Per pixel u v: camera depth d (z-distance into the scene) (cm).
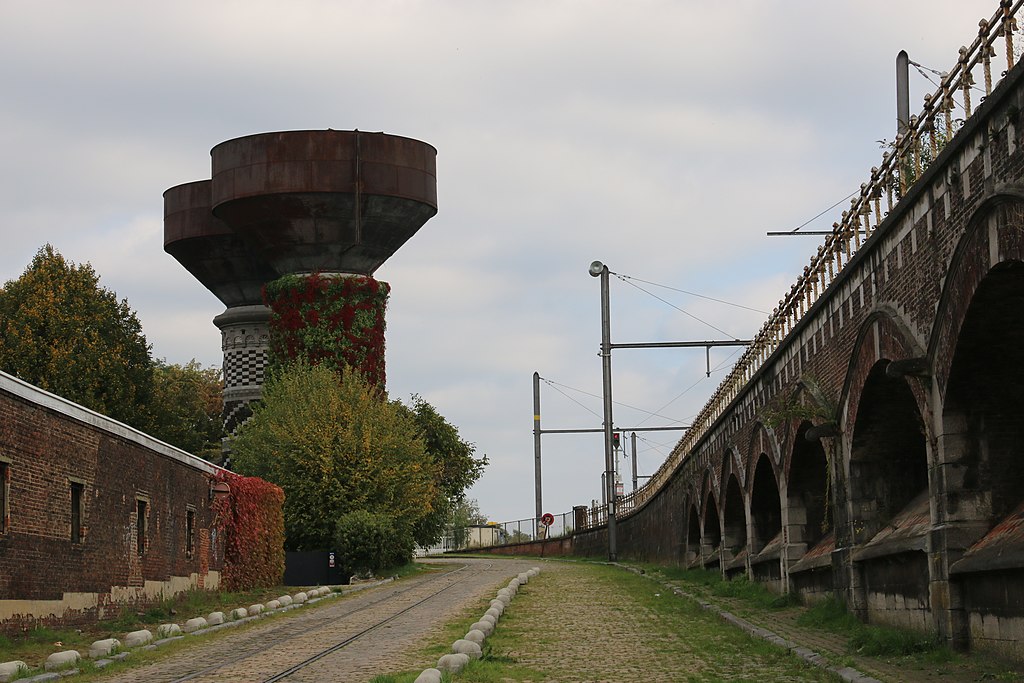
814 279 2648
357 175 5925
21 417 2309
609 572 5022
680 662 1897
